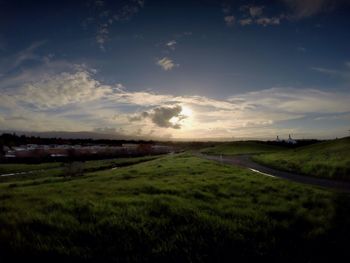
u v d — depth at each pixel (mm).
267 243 8547
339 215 11922
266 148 116188
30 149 126562
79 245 7934
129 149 159250
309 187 20250
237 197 15781
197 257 7426
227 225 9641
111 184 20500
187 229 9242
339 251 8289
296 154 58281
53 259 7160
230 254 7750
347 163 31109
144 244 8070
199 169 34312
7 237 8039
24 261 7027
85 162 94125
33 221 9531
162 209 11531
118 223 9383
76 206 11758
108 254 7469
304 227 10312
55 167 82625
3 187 26750
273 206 13234
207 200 14500
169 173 29812
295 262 7543
